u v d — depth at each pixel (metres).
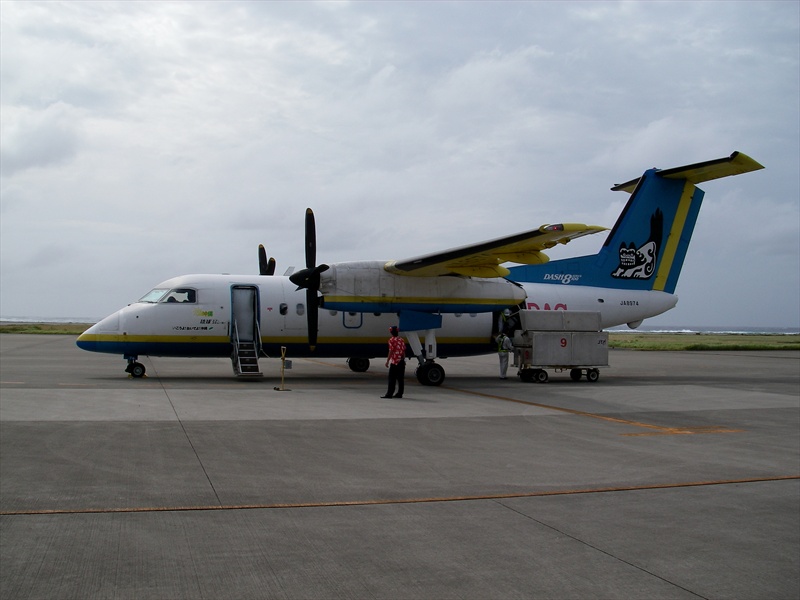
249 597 4.60
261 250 23.31
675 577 5.14
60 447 9.13
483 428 11.78
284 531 5.95
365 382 20.00
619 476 8.40
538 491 7.56
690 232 22.86
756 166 19.38
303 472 8.12
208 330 19.23
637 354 41.69
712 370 27.61
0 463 8.19
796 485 8.08
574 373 21.78
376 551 5.52
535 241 16.53
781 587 4.99
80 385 17.00
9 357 29.05
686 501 7.29
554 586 4.92
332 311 19.97
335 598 4.62
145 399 14.30
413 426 11.74
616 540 5.95
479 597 4.71
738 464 9.23
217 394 15.69
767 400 16.77
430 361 19.45
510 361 33.75
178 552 5.37
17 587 4.63
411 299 18.81
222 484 7.46
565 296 21.48
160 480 7.55
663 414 14.13
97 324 19.05
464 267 18.44
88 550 5.35
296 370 24.86
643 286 22.55
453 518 6.47
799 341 72.12
